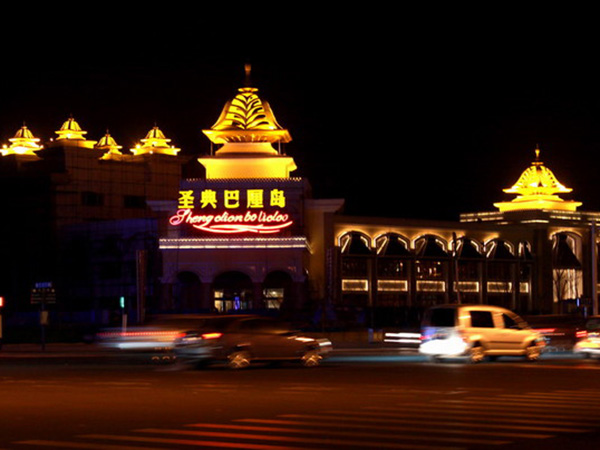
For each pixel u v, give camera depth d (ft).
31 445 53.21
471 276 361.30
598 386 88.89
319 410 69.00
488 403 73.36
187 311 275.59
